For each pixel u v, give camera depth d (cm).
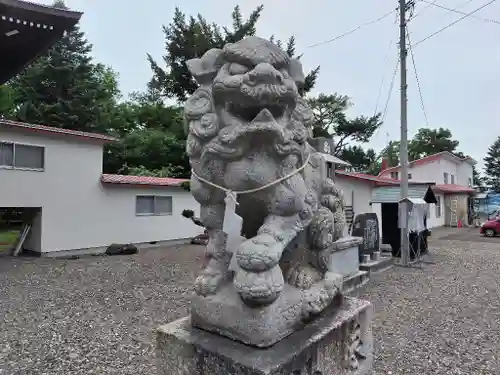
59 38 687
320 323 164
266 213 162
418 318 401
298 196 154
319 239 175
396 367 281
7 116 1585
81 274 633
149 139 1551
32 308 429
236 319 143
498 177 2978
